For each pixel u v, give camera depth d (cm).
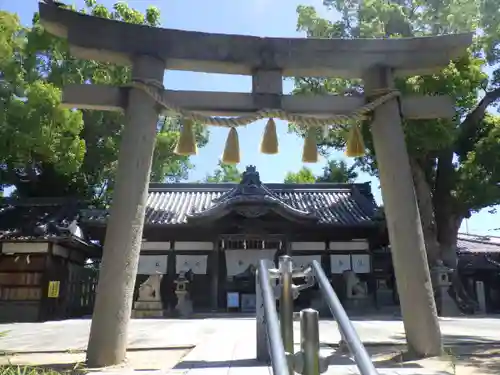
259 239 1991
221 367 488
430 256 1812
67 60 2125
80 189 2502
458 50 682
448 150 1908
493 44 1727
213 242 2017
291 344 369
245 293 1952
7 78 1561
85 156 2420
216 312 1894
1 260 1722
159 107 634
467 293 2166
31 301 1672
